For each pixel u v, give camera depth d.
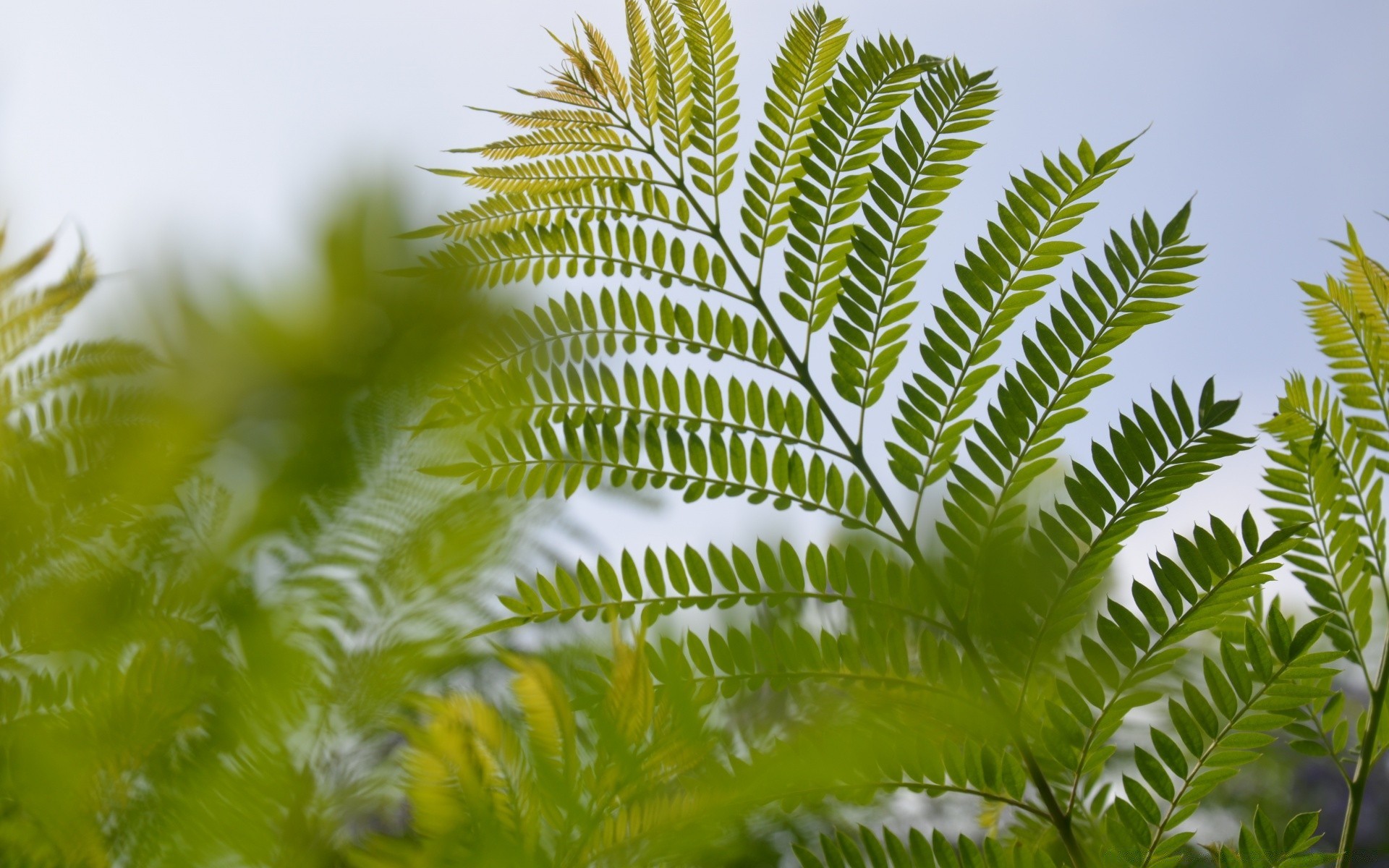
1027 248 0.61
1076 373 0.60
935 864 0.56
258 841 0.32
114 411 0.30
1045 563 0.58
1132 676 0.58
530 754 0.34
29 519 0.31
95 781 0.32
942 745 0.58
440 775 0.33
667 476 0.61
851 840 0.56
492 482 0.59
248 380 0.29
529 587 0.58
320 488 0.30
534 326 0.58
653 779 0.37
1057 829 0.58
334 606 0.31
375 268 0.30
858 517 0.61
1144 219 0.60
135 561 0.31
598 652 0.43
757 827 0.54
